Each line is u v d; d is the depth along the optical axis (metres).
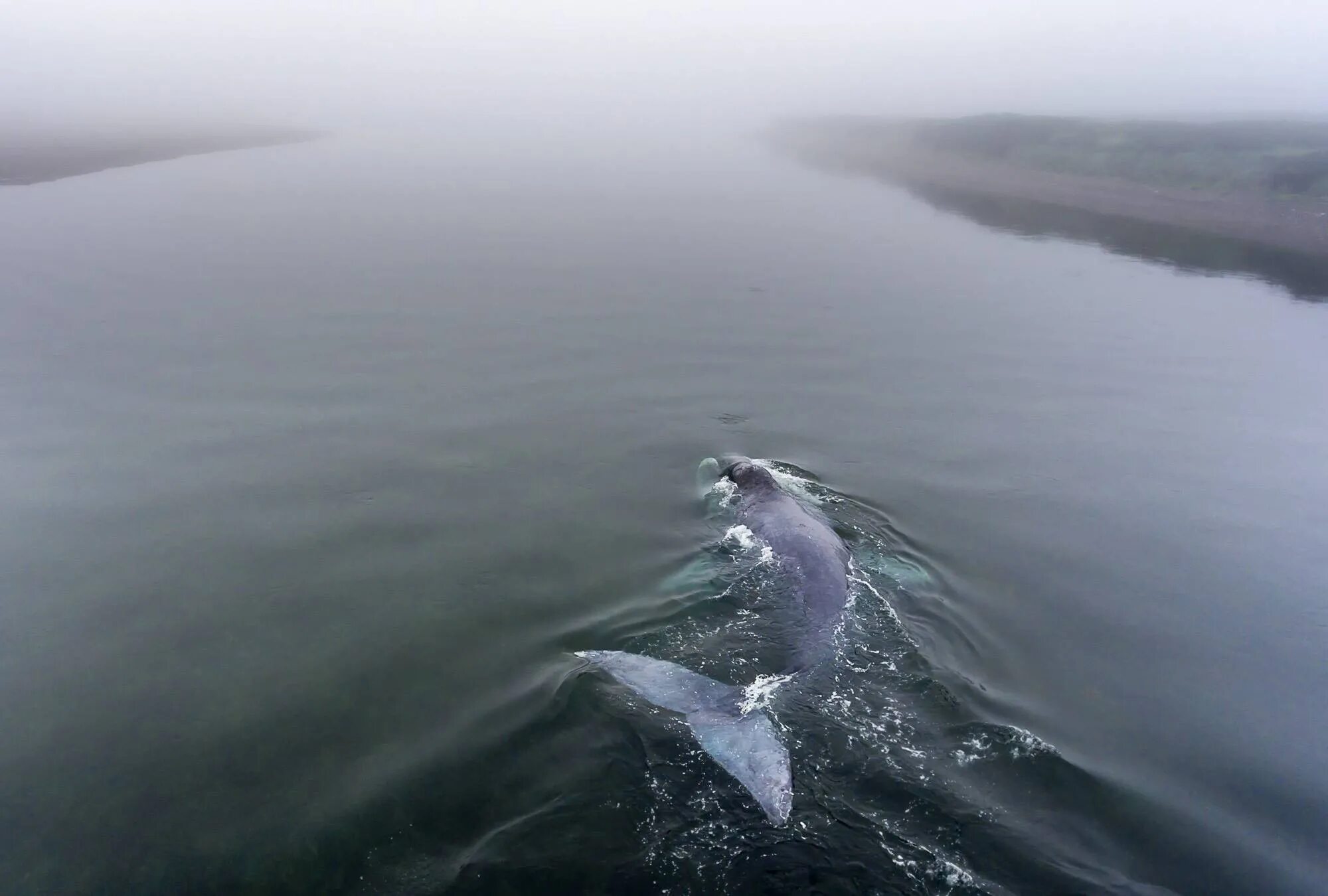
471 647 16.41
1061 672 16.45
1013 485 23.78
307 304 36.28
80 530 19.81
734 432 26.44
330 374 29.16
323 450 24.03
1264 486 23.81
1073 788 13.26
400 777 13.23
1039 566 20.02
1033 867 11.80
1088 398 29.70
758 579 18.78
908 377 31.23
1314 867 12.08
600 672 15.53
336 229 50.16
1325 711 15.61
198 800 12.90
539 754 13.61
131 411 25.66
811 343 34.28
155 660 15.97
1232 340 35.44
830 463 24.80
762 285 42.38
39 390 26.75
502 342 33.03
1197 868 11.95
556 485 22.83
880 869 11.66
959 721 14.56
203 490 21.75
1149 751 14.38
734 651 16.31
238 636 16.66
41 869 11.76
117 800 12.91
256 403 26.67
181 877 11.65
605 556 19.67
